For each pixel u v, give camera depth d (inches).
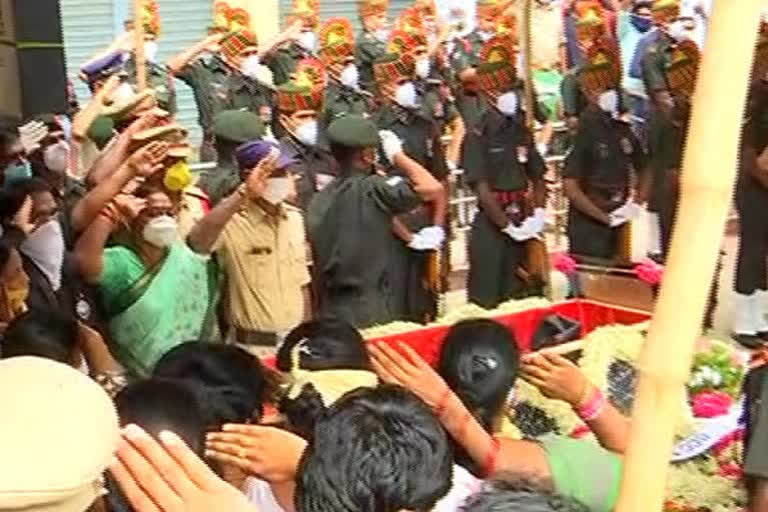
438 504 83.5
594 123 287.7
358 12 472.7
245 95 379.2
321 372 123.6
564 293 240.4
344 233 212.2
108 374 146.6
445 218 253.9
